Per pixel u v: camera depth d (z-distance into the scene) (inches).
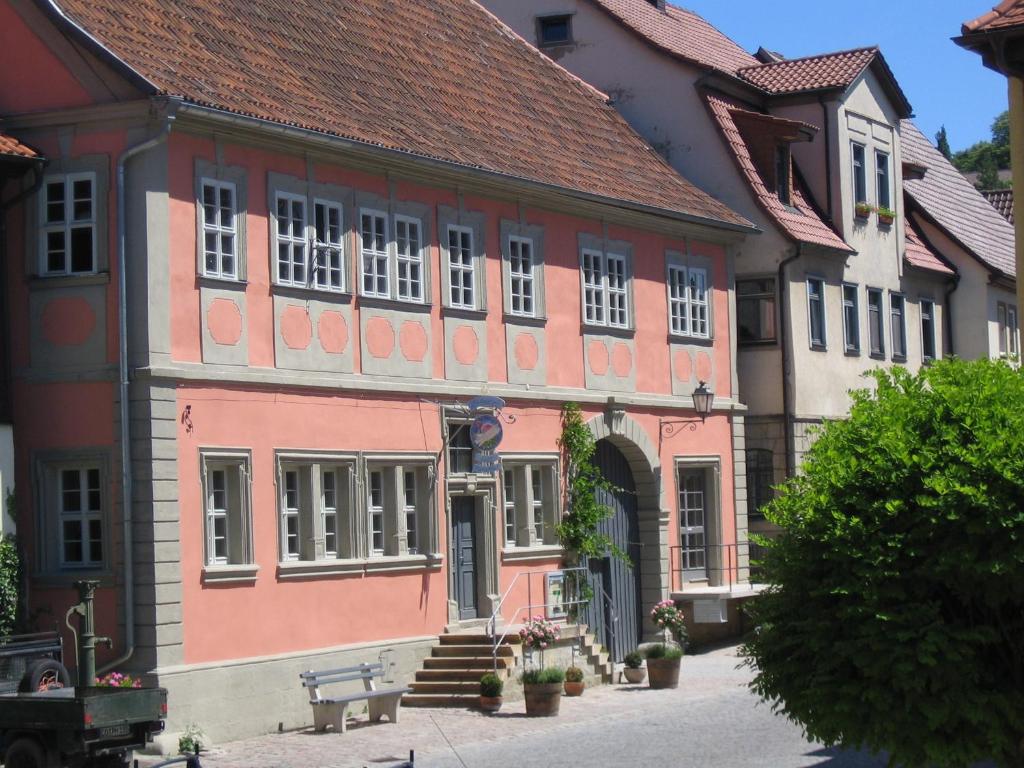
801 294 1492.4
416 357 1071.0
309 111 1005.2
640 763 811.4
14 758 724.0
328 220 1008.9
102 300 892.0
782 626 548.4
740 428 1418.6
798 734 902.4
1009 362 599.2
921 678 510.6
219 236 932.6
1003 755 520.1
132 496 880.3
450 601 1088.2
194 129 911.0
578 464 1211.9
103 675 869.8
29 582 897.5
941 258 1824.6
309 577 972.6
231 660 912.3
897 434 538.0
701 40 1690.5
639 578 1315.2
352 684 998.4
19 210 911.0
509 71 1359.5
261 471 946.1
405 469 1066.1
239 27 1046.4
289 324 972.6
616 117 1467.8
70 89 900.6
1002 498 510.9
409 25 1278.3
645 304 1312.7
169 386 888.9
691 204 1379.2
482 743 884.0
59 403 898.1
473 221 1131.9
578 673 1083.3
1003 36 800.9
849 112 1600.6
